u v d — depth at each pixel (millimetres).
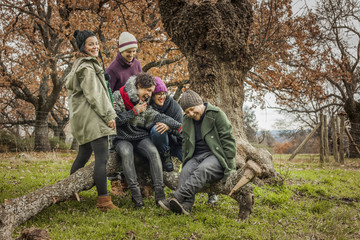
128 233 3066
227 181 3625
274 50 9320
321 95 18234
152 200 4273
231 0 6414
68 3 14125
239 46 6117
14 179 5852
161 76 15781
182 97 3812
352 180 7324
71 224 3283
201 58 6078
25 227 3182
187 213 3611
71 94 3816
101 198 3721
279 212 4141
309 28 14109
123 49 4707
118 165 4102
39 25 17594
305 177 7230
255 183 5664
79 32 3873
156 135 3920
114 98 4027
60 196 3529
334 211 4254
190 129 3926
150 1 15859
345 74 20844
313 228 3631
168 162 4156
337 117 14875
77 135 3701
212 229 3350
